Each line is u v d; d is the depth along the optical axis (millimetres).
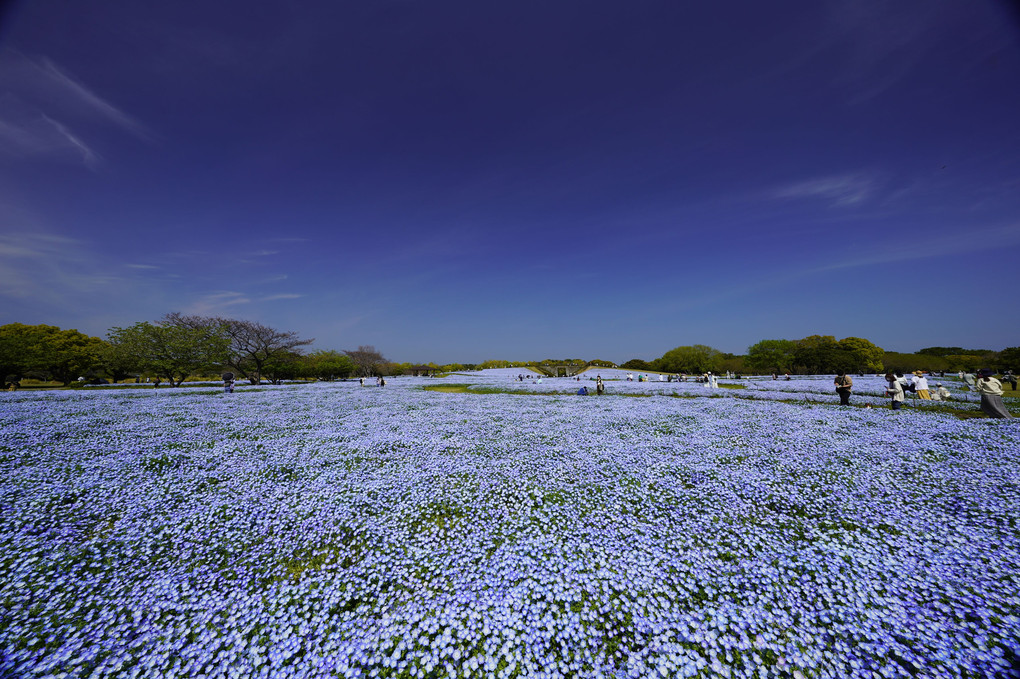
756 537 6387
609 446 12562
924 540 5969
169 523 7105
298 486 8992
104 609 4859
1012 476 8055
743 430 14312
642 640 4355
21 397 24375
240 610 4910
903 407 19797
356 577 5586
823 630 4320
